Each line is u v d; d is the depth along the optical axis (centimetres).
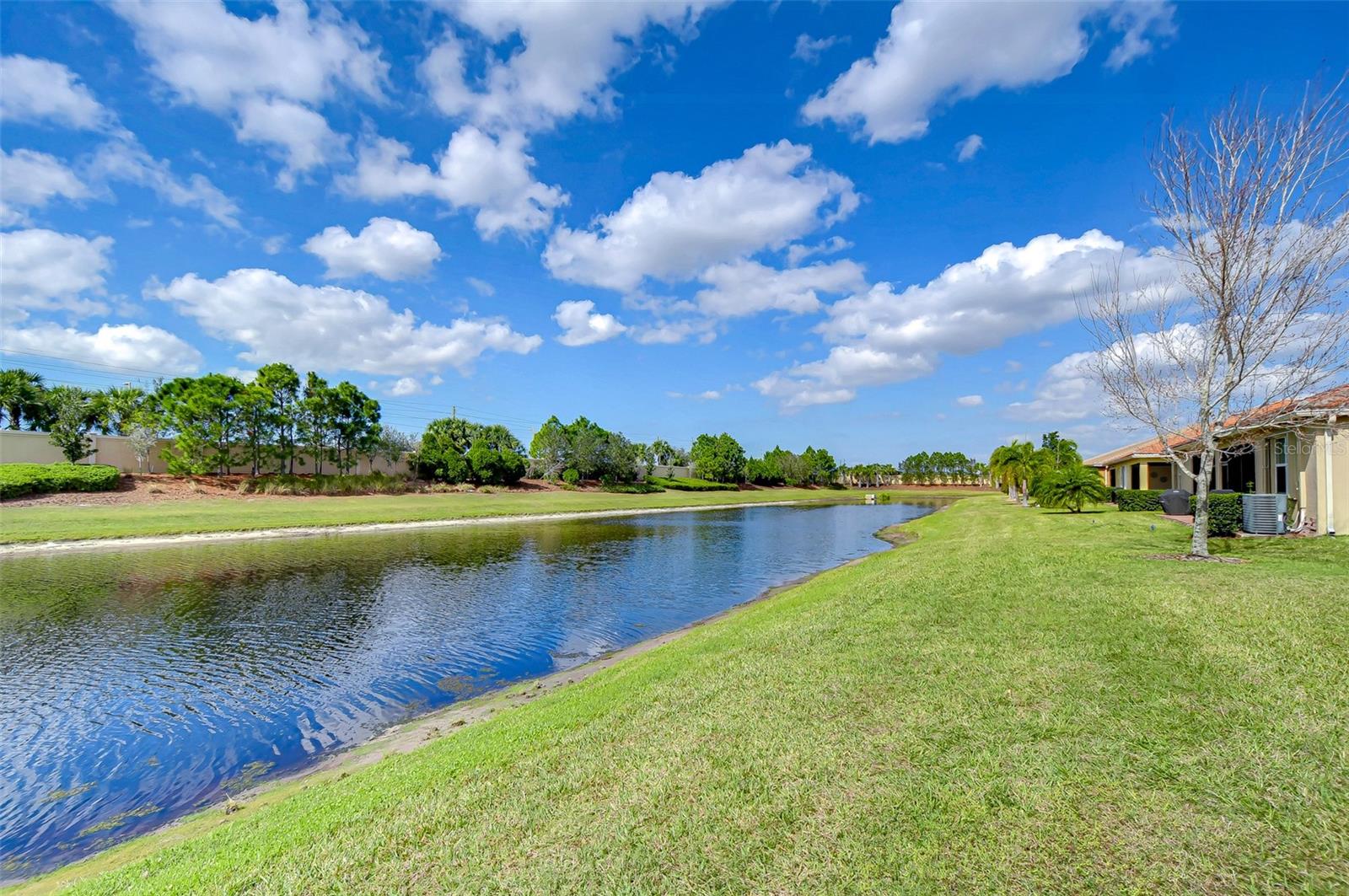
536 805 415
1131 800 348
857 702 528
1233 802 339
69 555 2238
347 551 2438
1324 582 802
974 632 696
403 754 672
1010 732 441
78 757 748
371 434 4900
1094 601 784
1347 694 458
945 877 300
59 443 3581
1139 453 2856
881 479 11419
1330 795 338
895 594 959
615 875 329
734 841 347
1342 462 1353
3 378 4266
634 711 575
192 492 3762
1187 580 860
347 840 401
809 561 2317
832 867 315
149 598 1593
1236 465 1850
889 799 371
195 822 574
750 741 472
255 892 352
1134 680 514
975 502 6006
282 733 812
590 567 2150
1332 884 273
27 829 598
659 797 404
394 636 1264
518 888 327
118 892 387
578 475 6550
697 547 2756
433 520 3622
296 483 4316
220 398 4009
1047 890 285
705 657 763
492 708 855
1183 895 275
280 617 1414
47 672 1041
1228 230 1002
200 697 934
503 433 6544
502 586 1802
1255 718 430
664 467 8638
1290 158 957
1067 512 2808
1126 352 1148
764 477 9381
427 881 344
